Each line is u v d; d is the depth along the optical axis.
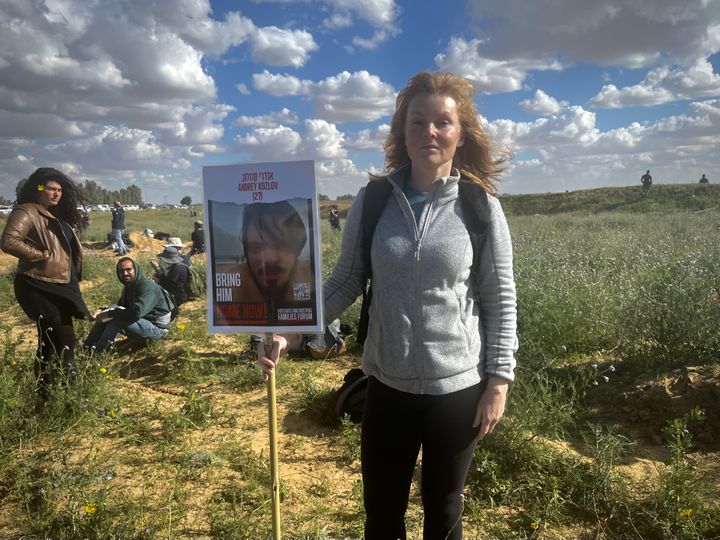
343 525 3.12
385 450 2.06
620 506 3.21
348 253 2.16
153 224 41.94
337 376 5.52
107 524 3.01
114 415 4.27
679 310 5.02
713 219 18.06
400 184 2.06
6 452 3.80
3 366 5.19
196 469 3.67
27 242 4.22
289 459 3.88
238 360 6.02
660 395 4.22
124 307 6.63
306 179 2.07
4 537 3.00
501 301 2.02
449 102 1.99
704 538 2.96
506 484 3.38
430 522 2.08
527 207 43.78
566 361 5.38
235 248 2.14
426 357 1.95
